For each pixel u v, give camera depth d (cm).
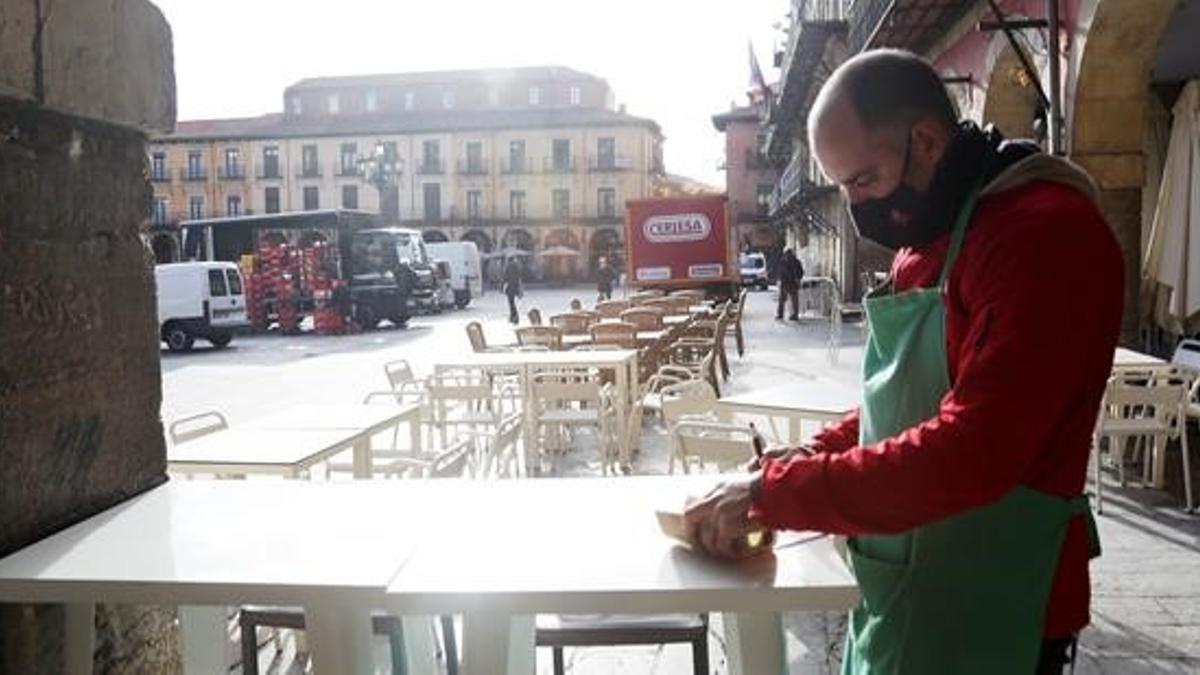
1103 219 137
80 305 212
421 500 218
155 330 245
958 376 139
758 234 6462
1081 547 152
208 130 7369
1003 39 1057
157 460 243
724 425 444
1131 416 672
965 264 143
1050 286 129
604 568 163
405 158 6819
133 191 236
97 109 213
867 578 162
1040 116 1033
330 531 195
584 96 7325
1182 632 388
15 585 172
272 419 512
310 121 7325
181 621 241
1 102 187
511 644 199
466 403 883
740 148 6488
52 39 198
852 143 148
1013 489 144
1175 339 899
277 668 377
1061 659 152
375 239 2483
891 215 153
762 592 151
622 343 1023
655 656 382
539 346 1077
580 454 813
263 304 2584
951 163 145
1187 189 800
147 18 236
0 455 186
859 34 1588
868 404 163
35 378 197
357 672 186
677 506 198
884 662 158
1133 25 802
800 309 2742
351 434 460
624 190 6706
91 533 199
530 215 6769
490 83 7394
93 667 204
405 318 2533
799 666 370
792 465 146
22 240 194
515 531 188
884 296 162
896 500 132
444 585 157
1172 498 594
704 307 1623
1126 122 836
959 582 150
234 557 180
